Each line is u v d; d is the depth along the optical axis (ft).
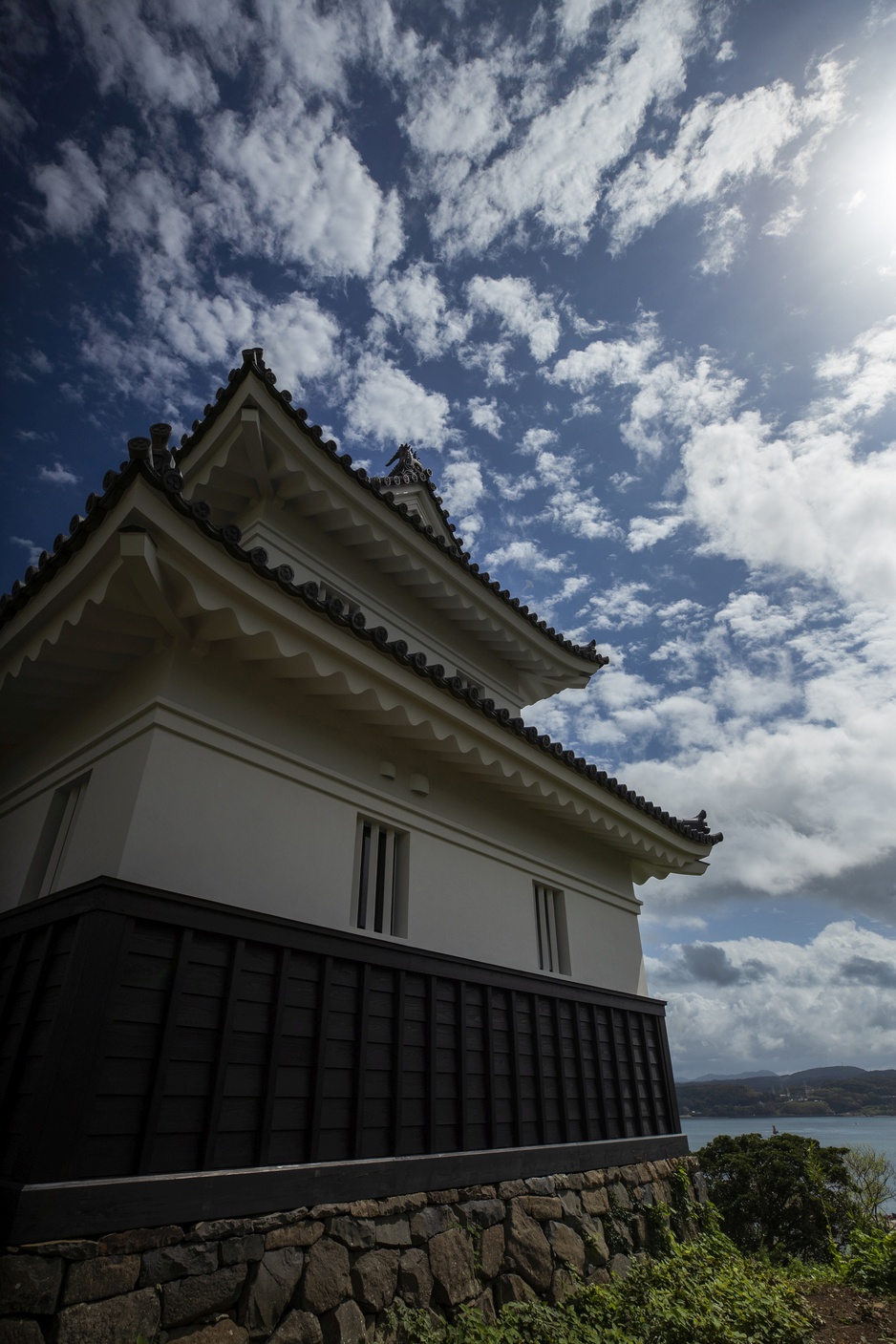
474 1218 16.29
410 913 20.80
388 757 22.27
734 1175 53.98
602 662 39.99
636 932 31.40
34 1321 9.40
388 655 19.16
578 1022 23.00
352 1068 15.15
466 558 32.17
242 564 15.87
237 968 13.73
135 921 12.52
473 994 19.34
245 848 17.06
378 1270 13.75
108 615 16.74
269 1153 13.03
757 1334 15.52
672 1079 26.94
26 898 18.35
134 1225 10.81
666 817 30.22
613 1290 17.46
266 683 19.38
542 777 24.94
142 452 13.29
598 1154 21.26
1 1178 10.61
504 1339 13.65
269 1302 11.89
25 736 23.15
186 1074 12.40
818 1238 47.65
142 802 15.39
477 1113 17.89
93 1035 11.33
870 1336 17.71
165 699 16.58
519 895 25.38
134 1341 10.16
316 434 25.09
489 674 37.04
